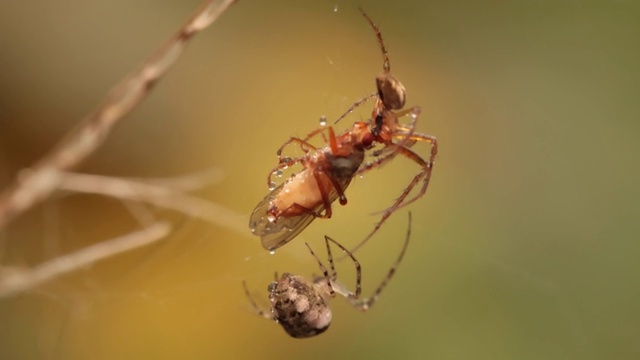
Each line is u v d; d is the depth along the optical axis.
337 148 0.11
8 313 0.12
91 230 0.13
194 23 0.10
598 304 0.13
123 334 0.13
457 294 0.13
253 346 0.13
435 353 0.13
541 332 0.13
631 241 0.13
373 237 0.13
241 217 0.13
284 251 0.13
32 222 0.12
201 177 0.13
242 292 0.13
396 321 0.13
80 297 0.13
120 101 0.10
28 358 0.12
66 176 0.10
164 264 0.13
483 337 0.13
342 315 0.13
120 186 0.11
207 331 0.13
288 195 0.11
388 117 0.11
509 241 0.13
